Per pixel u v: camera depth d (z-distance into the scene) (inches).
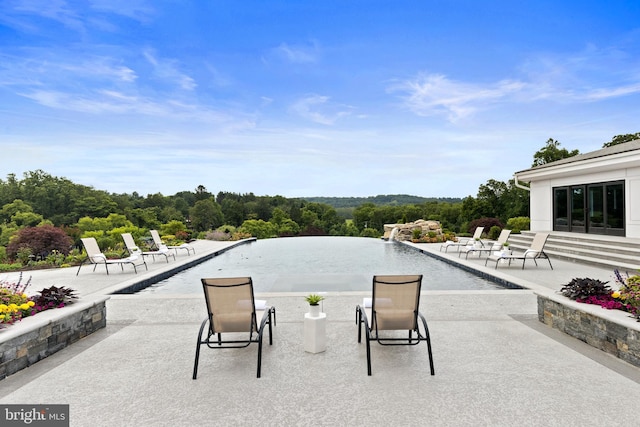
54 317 161.8
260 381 133.6
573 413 110.3
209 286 149.7
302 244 826.8
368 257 571.5
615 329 153.3
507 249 419.5
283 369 143.9
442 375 137.5
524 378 134.4
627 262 375.6
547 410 112.0
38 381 135.3
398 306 152.6
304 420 107.2
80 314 181.5
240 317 152.4
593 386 127.7
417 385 129.4
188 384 131.8
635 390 124.6
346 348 166.7
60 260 451.5
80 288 308.8
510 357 154.5
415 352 161.0
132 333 190.9
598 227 522.6
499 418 107.6
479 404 115.9
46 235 494.9
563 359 151.9
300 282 361.7
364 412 111.3
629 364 146.1
